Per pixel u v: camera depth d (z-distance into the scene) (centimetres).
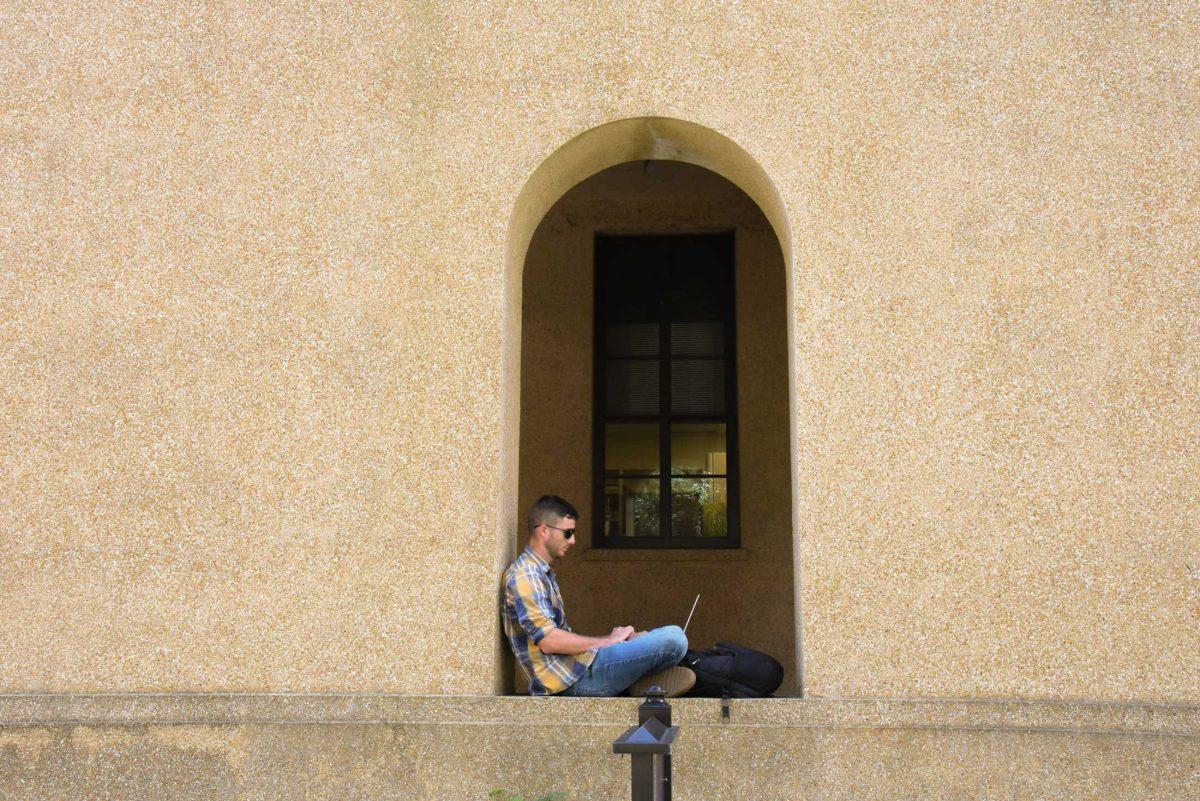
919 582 463
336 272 507
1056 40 502
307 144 519
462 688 469
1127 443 469
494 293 499
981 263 486
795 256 490
